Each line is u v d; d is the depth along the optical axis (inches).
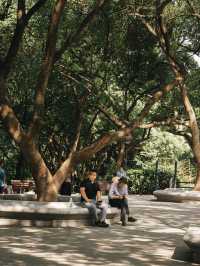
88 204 610.9
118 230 581.3
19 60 997.2
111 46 1155.9
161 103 1326.3
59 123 1401.3
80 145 1396.4
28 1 1002.7
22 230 552.4
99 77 1156.5
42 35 1003.9
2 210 590.2
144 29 1200.2
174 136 1568.7
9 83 1143.0
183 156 1662.2
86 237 510.6
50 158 1549.0
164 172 1585.9
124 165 1433.3
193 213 844.0
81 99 1135.0
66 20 992.9
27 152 650.8
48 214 591.8
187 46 1283.2
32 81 1035.9
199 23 1217.4
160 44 1093.1
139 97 1259.8
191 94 1304.1
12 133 648.4
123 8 948.0
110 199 655.1
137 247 458.6
